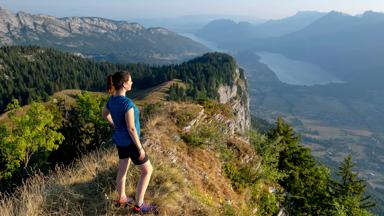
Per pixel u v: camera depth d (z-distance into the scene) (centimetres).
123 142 638
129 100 627
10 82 16225
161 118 1405
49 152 3072
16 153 2928
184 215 763
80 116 3659
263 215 1462
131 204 721
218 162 1387
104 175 827
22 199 723
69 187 773
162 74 19075
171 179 885
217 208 1036
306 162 2947
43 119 3148
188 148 1305
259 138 1920
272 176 1778
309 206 2302
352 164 3052
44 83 17025
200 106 1641
